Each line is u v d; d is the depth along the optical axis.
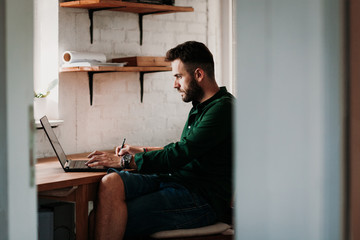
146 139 3.72
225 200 2.56
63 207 2.65
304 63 0.87
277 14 0.90
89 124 3.42
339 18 0.84
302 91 0.88
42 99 3.18
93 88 3.42
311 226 0.88
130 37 3.57
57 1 3.22
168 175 2.60
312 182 0.88
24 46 1.37
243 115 0.96
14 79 1.34
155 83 3.75
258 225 0.95
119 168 2.64
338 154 0.86
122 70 3.29
